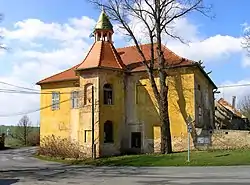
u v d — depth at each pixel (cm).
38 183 2103
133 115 4066
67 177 2370
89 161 3575
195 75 3797
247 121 6391
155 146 3909
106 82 3966
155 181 1942
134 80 4106
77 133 4166
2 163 3734
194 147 3688
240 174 2058
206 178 1944
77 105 4250
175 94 3838
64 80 4394
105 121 3916
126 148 4050
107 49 4175
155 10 3609
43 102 4594
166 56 4109
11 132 7988
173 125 3809
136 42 3716
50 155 4366
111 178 2198
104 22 4250
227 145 3575
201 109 4050
